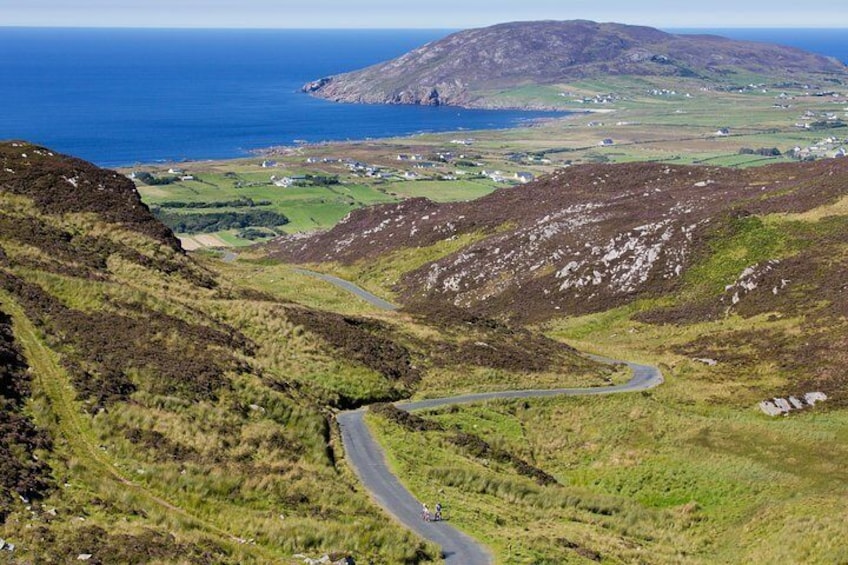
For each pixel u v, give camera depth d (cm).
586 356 8569
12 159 8944
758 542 4391
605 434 6162
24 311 5162
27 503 3023
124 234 8162
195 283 7694
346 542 3472
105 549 2800
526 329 9412
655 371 7994
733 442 5812
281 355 6269
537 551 3847
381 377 6531
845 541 4016
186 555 2908
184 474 3744
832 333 7944
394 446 5150
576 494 5138
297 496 3931
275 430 4716
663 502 5216
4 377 4050
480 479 4916
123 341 5191
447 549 3756
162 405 4478
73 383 4306
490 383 7025
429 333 8006
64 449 3656
